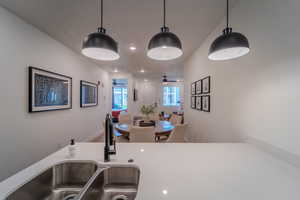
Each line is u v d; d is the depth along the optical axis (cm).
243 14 151
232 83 175
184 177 81
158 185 73
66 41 267
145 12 178
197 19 193
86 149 130
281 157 109
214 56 121
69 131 306
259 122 133
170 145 140
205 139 261
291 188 72
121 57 365
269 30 120
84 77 375
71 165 107
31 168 94
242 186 73
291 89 104
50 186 98
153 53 128
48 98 239
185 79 407
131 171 100
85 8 171
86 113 390
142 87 834
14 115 183
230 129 180
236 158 109
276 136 116
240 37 98
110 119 111
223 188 71
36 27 215
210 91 236
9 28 176
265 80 126
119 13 180
